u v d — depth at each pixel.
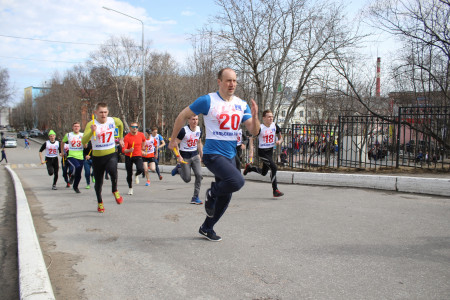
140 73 45.34
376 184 7.27
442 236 4.07
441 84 11.16
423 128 9.70
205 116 3.75
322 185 8.19
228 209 5.95
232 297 2.72
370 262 3.34
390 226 4.55
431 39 11.16
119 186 10.24
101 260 3.67
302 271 3.18
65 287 3.02
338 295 2.69
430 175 7.99
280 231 4.50
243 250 3.81
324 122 20.19
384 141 12.81
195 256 3.68
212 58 17.50
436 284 2.83
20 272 3.05
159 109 37.81
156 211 6.09
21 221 5.02
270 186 8.59
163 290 2.89
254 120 3.66
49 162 9.92
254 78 17.09
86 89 51.66
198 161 6.91
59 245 4.24
